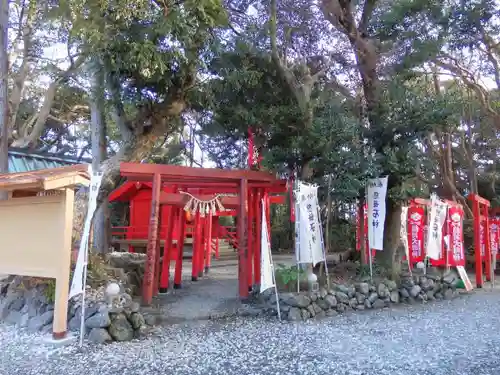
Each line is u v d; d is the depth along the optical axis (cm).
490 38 1260
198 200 985
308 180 905
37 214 629
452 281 1041
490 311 838
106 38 640
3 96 877
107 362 497
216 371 470
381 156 901
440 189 1722
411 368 482
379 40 1019
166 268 1026
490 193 1867
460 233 1122
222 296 953
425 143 1620
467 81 1412
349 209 1739
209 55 823
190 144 1845
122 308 617
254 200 1042
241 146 1347
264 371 471
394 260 1007
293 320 728
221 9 724
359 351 548
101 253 945
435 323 721
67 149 2080
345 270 1110
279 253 2258
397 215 1024
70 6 654
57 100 1423
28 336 598
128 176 827
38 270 613
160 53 664
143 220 1717
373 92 984
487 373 466
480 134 1789
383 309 853
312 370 474
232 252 2098
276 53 897
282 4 1077
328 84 1097
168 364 493
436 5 966
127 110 842
